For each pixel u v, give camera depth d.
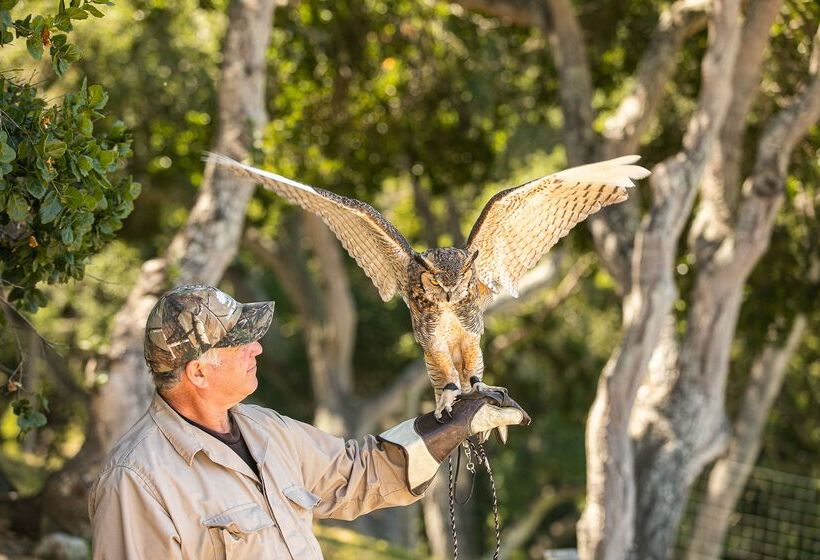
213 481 3.35
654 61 10.25
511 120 15.82
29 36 3.96
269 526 3.37
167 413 3.41
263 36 9.06
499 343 19.27
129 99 14.59
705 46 11.55
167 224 18.08
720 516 15.03
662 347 10.39
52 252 4.22
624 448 9.21
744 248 9.82
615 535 9.16
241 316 3.43
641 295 9.16
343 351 17.94
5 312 4.62
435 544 20.52
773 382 15.11
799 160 10.94
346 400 17.97
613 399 9.20
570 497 23.23
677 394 10.24
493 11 11.06
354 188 15.12
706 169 10.23
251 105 8.99
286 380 22.08
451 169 14.75
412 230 20.28
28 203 4.18
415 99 14.18
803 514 16.81
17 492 9.77
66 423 16.58
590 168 3.18
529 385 21.14
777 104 10.84
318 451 3.71
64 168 3.98
